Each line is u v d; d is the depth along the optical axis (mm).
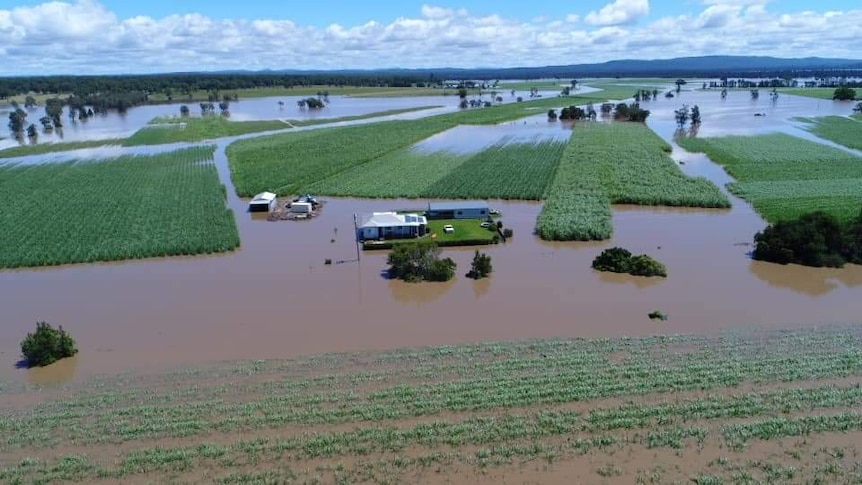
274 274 44656
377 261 47031
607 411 25828
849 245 44406
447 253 48688
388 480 22219
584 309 37094
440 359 30953
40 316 38281
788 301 37781
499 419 25625
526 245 50125
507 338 33406
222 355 32312
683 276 42375
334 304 38875
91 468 23203
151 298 40625
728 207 60562
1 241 52875
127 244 51125
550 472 22469
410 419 25859
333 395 27672
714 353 30703
